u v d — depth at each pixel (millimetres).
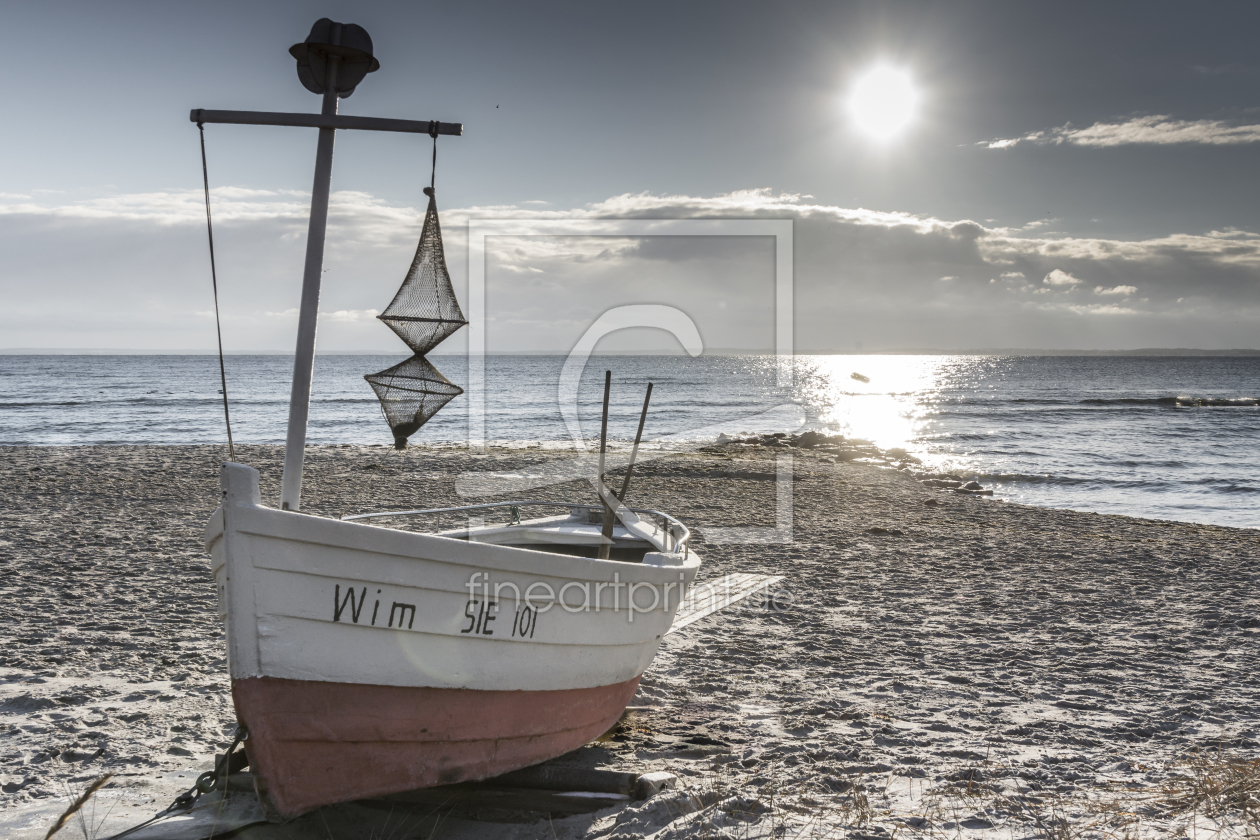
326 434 34156
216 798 4074
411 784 3746
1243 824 3801
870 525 14453
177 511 13438
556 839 3750
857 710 5727
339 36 3846
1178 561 11672
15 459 20453
